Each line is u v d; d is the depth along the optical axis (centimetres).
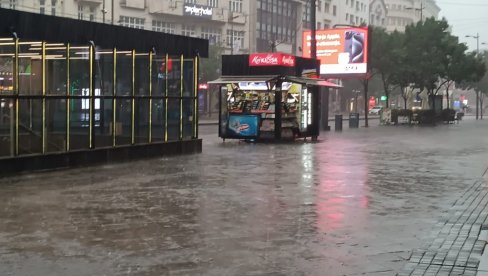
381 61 4466
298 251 635
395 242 677
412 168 1427
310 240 684
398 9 14088
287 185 1118
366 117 4066
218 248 644
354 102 9444
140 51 1559
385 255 620
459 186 1130
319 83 2414
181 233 713
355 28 3859
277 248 646
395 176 1273
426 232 730
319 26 9688
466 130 3581
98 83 1446
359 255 620
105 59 1459
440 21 4616
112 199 945
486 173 1338
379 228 751
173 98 1708
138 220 784
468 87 6788
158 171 1326
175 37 1686
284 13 8581
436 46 4531
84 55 1386
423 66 4469
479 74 4897
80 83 1388
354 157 1697
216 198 962
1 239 673
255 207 887
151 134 1631
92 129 1426
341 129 3497
